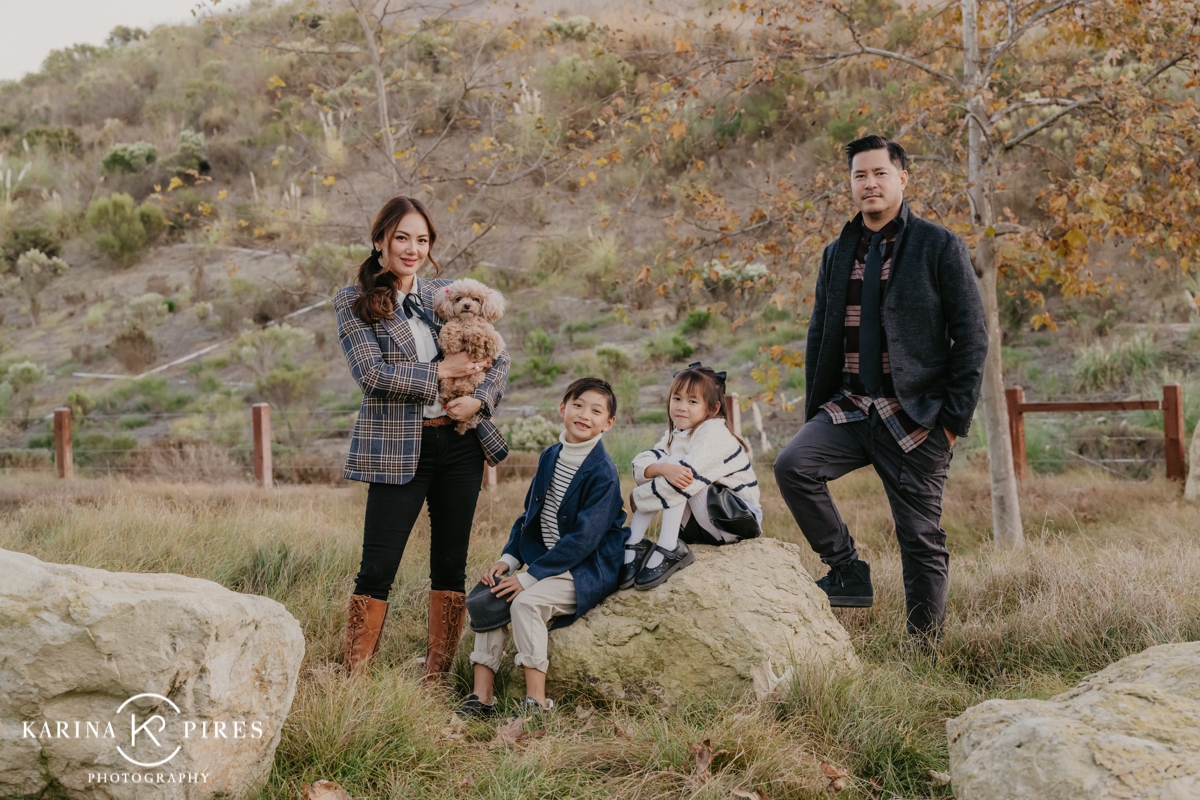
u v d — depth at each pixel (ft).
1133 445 35.06
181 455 41.52
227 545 17.65
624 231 57.57
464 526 12.31
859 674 11.04
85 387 56.49
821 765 9.14
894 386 12.53
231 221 41.83
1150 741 6.83
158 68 109.91
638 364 50.70
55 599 7.23
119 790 7.09
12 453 43.68
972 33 21.67
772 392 22.48
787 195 22.85
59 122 103.45
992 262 21.33
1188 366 40.27
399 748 9.19
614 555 11.76
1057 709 7.71
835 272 13.26
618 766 9.26
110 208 75.25
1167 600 12.87
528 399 48.62
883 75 52.95
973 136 21.81
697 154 58.13
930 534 13.00
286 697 8.57
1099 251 50.24
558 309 58.08
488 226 29.50
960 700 11.09
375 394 11.50
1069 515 23.80
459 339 11.78
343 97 35.29
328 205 43.06
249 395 52.60
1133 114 20.30
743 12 22.63
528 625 11.07
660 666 11.07
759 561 12.06
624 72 42.34
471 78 30.94
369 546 11.76
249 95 95.91
